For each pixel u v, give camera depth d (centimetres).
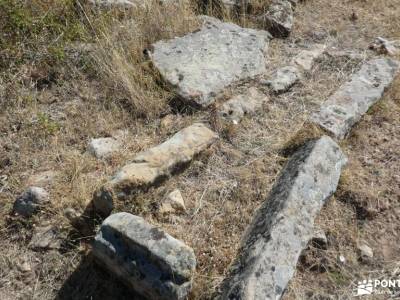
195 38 461
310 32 513
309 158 331
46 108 398
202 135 360
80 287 288
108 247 271
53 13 461
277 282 269
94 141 365
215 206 327
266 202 323
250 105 401
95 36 450
